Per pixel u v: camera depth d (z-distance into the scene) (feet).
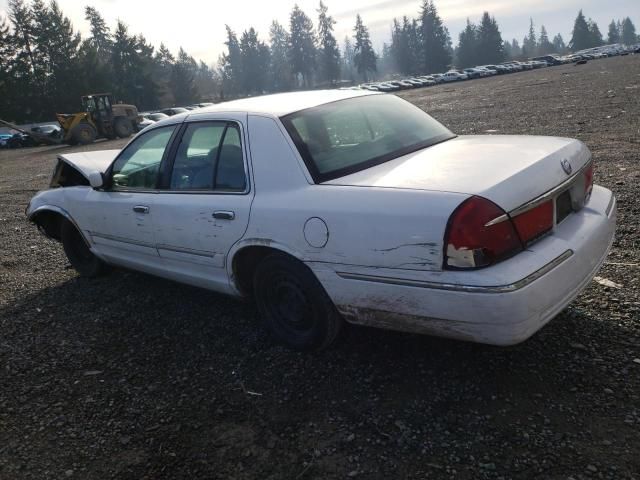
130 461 8.82
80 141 102.32
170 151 13.21
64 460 9.00
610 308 11.35
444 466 7.84
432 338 11.24
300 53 376.27
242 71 363.76
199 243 12.19
